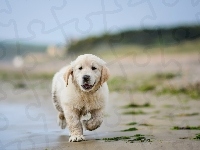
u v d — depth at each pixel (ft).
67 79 26.78
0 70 83.10
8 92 64.49
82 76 25.88
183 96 49.80
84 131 29.32
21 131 30.40
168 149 22.08
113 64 76.02
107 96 27.66
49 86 69.51
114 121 33.65
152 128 29.40
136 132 27.94
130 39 86.22
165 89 54.60
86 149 23.20
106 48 85.76
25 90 66.18
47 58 82.02
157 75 65.67
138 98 50.08
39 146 24.85
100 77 26.96
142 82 61.21
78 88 26.58
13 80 75.87
